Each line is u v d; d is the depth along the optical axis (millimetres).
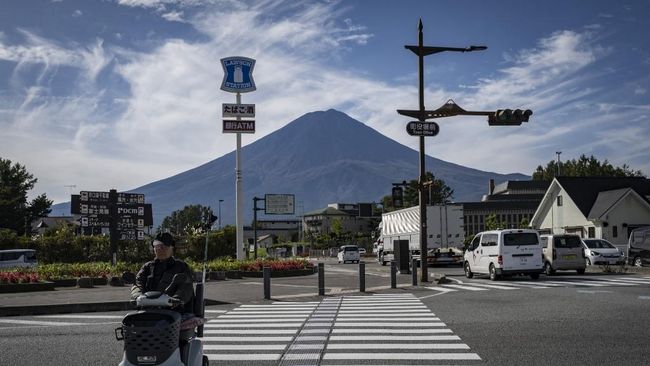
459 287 20828
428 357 8609
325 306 15906
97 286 24656
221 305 16797
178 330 5738
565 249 25734
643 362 8008
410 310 14320
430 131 23500
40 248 37781
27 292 22297
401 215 41500
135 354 5504
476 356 8562
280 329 11719
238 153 34844
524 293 17531
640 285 19703
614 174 84500
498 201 97750
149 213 39594
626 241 44125
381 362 8367
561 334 10156
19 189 75625
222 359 8773
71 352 9414
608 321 11531
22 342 10469
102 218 38562
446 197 99500
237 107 35312
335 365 8250
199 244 40938
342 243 95125
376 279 26781
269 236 129625
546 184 106625
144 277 6445
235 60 36406
